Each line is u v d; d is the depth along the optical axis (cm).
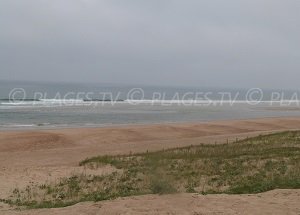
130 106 6378
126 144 2639
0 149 2462
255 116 5378
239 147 2009
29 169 1623
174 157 1712
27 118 4300
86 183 1320
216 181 1240
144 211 764
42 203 1037
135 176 1386
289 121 4412
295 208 787
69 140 2850
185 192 976
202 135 3297
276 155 1642
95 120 4278
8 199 1123
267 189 1037
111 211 770
